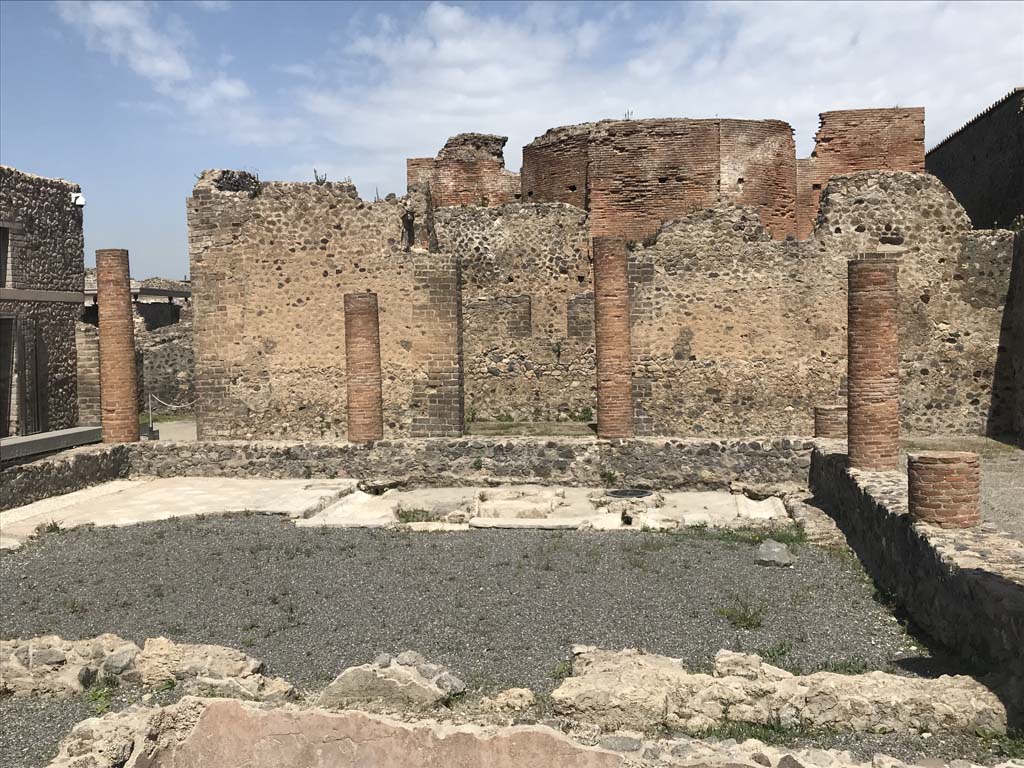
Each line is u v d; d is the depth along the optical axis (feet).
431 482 58.49
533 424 78.69
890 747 20.36
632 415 62.44
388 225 66.49
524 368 81.76
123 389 63.52
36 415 71.61
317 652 28.96
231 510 49.75
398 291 66.44
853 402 45.55
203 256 68.23
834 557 37.88
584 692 22.48
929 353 65.05
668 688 22.53
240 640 30.32
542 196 102.73
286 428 67.87
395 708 22.95
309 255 67.31
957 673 23.95
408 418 66.69
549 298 89.86
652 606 32.12
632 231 94.53
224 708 22.11
